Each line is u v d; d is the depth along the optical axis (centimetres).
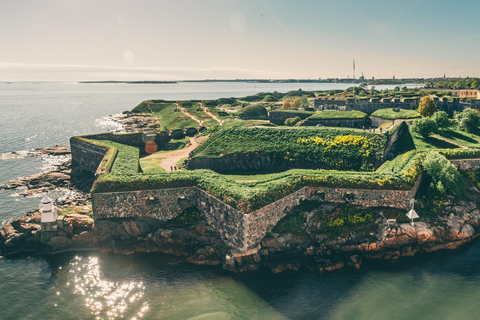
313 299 3950
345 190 5228
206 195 5119
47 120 18762
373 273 4381
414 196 5406
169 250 4944
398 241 4838
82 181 7731
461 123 8000
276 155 7062
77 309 3819
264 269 4534
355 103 11444
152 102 19625
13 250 4966
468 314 3647
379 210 5122
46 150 10750
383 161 6669
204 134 10144
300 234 4869
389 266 4509
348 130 7450
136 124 14912
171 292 4112
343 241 4816
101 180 5238
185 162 7344
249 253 4566
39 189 7356
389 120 9019
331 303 3878
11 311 3784
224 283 4272
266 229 4778
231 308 3831
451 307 3759
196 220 5259
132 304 3900
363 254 4716
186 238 5025
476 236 5091
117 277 4406
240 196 4666
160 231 5081
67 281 4319
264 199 4744
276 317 3691
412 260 4616
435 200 5375
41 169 8912
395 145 7169
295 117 11188
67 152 10606
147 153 9012
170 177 5400
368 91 18850
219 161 7150
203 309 3816
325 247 4775
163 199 5278
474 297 3897
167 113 16088
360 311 3738
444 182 5416
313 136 7419
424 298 3912
